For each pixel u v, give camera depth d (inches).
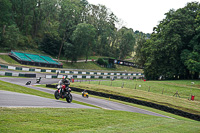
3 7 2878.9
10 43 2664.9
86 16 4256.9
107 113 432.1
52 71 2332.7
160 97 1278.3
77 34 3240.7
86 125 273.9
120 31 4766.2
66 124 261.3
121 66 4318.4
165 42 2213.3
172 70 2185.0
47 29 3627.0
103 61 3809.1
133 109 831.7
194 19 2180.1
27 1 3213.6
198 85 1776.6
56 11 3676.2
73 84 1578.5
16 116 258.5
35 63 2544.3
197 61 1959.9
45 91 1005.8
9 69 1927.9
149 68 2400.3
